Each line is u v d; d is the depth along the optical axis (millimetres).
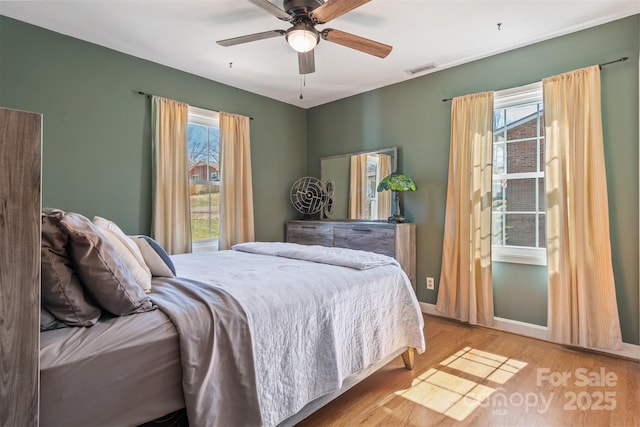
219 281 1718
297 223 4293
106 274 1176
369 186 4000
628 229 2428
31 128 831
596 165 2469
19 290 815
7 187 795
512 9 2383
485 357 2467
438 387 2053
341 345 1740
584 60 2615
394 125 3818
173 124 3293
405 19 2512
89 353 982
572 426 1691
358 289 1889
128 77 3064
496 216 3146
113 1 2291
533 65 2869
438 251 3447
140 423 1060
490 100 3010
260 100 4211
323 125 4574
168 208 3225
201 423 1130
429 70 3447
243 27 2635
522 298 2914
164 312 1247
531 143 2973
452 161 3260
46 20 2512
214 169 3793
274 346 1421
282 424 1471
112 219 2963
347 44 2271
